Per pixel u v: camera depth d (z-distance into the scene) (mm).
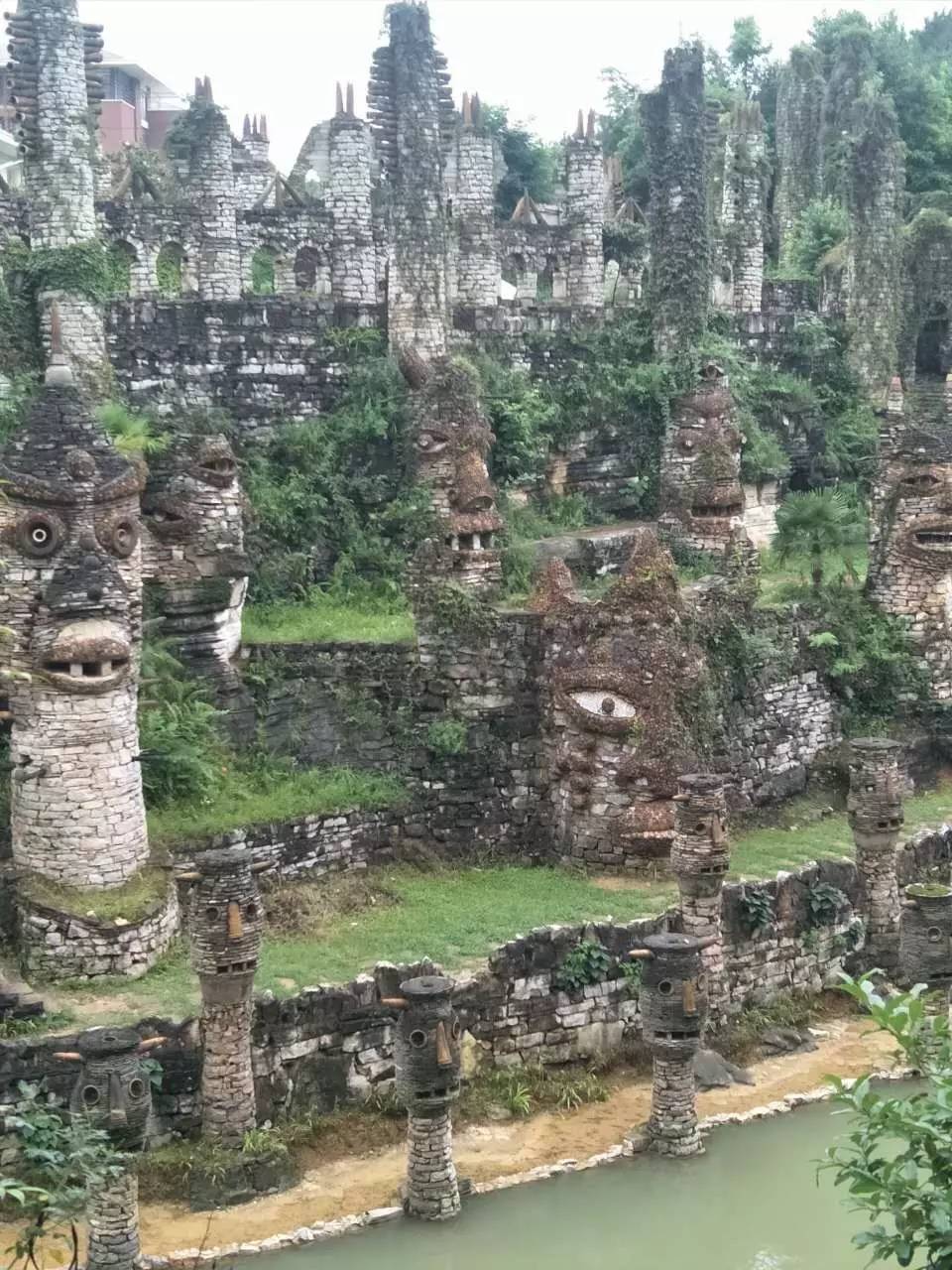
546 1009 23906
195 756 26359
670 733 27781
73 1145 14477
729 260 50219
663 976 21406
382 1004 20766
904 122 66562
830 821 32094
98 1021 20453
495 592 30625
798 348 48031
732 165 54375
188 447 28609
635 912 25469
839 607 34312
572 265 47375
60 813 22531
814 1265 19078
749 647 31328
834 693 33906
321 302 36562
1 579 22344
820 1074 24797
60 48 32406
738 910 26328
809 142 66312
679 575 34250
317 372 36250
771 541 41438
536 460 39188
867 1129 11844
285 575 33219
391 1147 21578
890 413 35344
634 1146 21719
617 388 41188
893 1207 11250
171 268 42438
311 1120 21438
